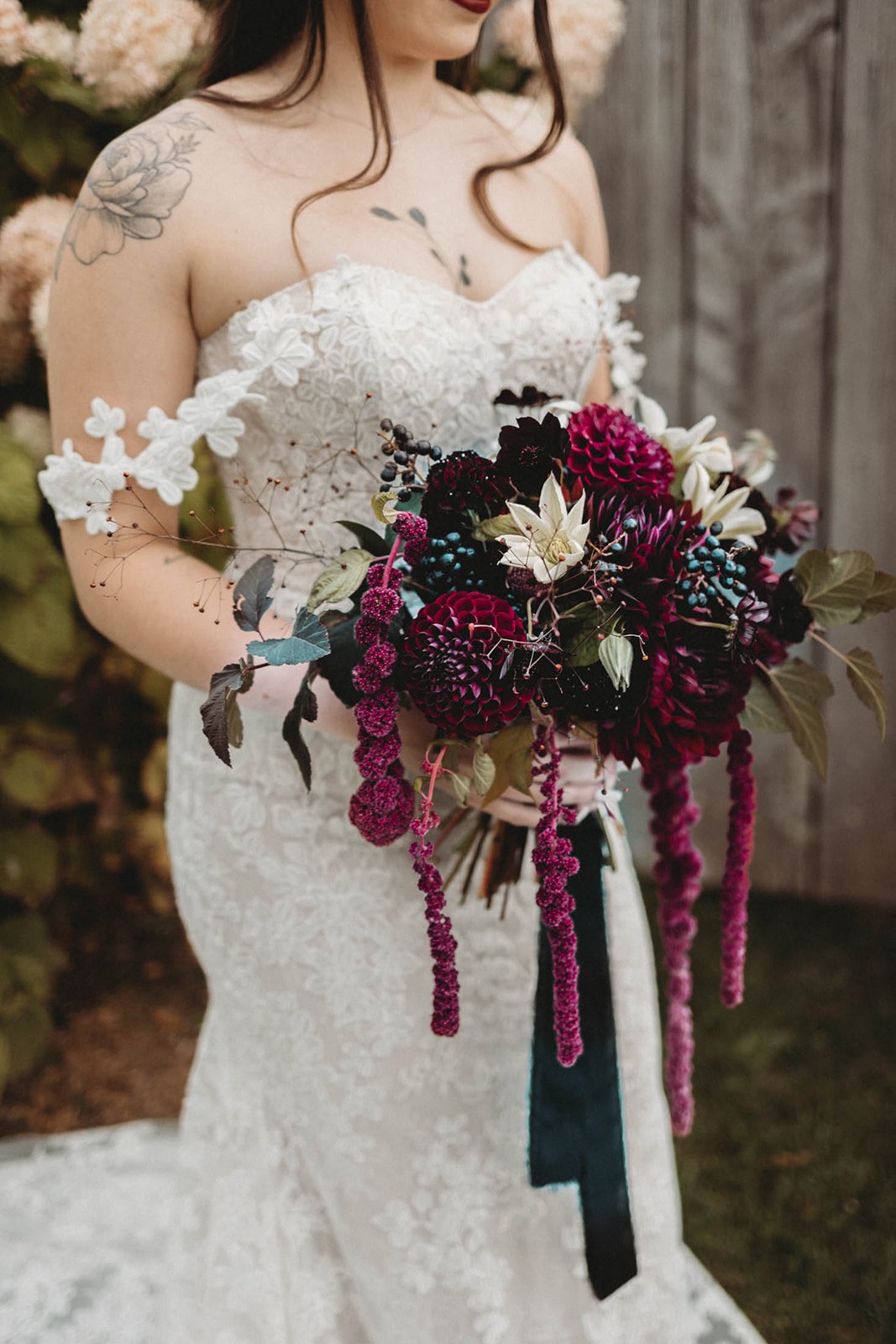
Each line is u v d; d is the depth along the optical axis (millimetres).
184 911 1482
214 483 2262
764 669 1215
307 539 1312
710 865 3203
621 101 2779
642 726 1082
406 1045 1329
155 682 2592
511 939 1382
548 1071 1322
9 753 2422
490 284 1358
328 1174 1387
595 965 1342
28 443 2164
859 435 2803
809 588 1184
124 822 2783
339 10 1346
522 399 1224
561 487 1091
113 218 1207
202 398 1223
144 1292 1905
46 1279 1938
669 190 2807
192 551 2297
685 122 2750
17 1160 2273
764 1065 2572
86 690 2727
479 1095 1358
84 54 1807
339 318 1230
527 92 2148
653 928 3053
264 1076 1438
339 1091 1346
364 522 1298
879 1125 2387
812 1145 2348
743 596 1091
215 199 1233
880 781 3002
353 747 1314
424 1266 1355
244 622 1065
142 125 1261
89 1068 2654
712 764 3125
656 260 2859
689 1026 1438
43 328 1814
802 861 3123
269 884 1353
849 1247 2102
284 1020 1375
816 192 2699
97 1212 2109
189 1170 1561
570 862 1097
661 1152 1496
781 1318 1970
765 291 2799
